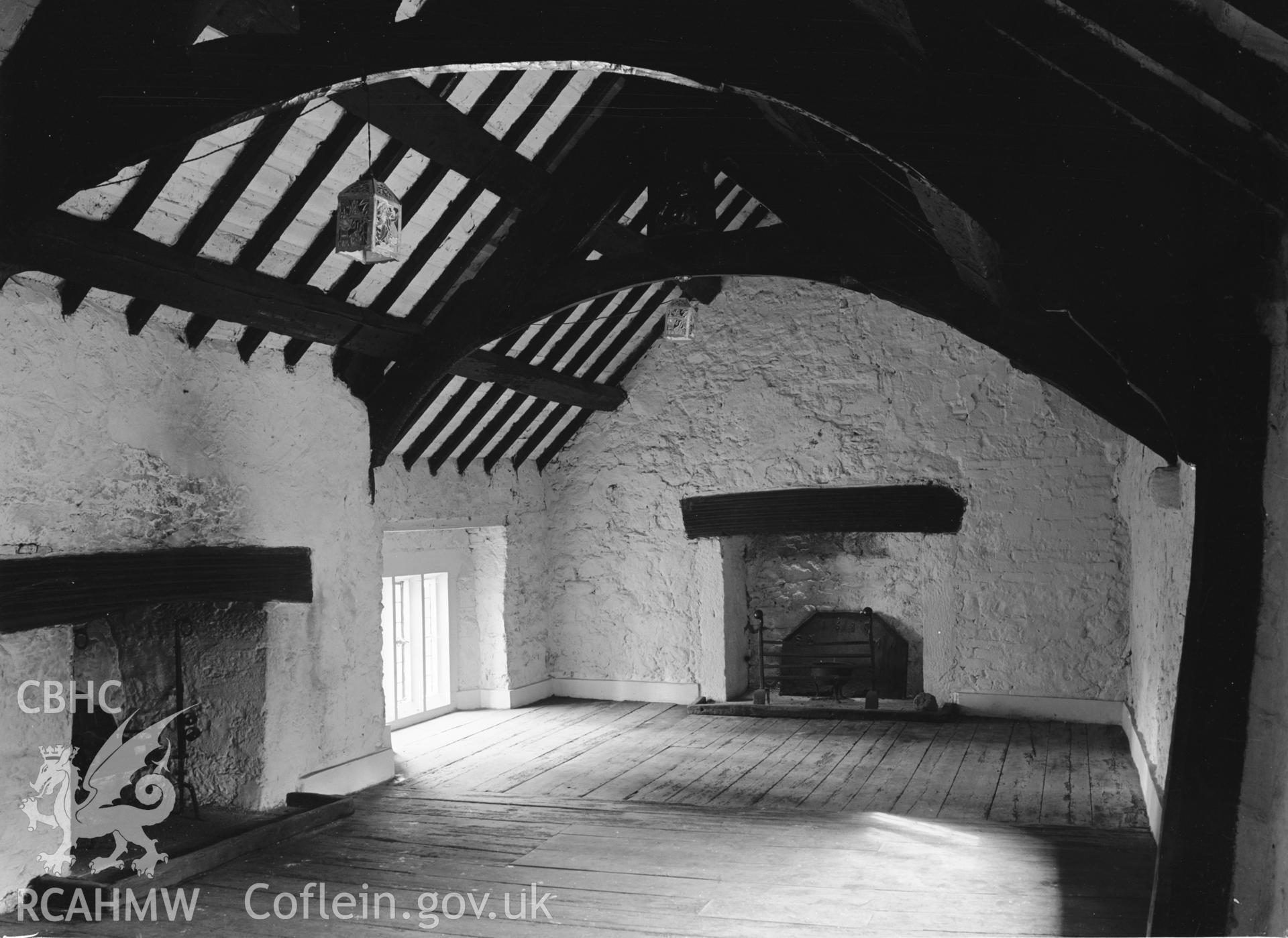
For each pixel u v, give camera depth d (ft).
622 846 18.54
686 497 32.19
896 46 9.99
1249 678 8.59
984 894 15.83
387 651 29.07
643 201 24.77
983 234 9.65
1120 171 9.05
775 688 32.83
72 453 16.81
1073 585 28.25
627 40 10.99
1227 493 8.82
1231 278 8.73
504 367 25.26
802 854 17.94
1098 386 16.24
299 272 19.27
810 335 30.99
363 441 23.35
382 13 12.52
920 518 29.60
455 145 18.48
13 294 15.92
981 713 29.04
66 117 13.35
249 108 12.97
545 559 33.55
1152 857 17.34
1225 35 7.20
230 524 19.84
